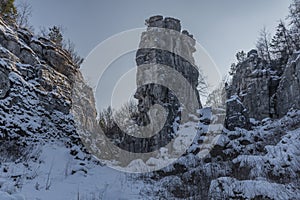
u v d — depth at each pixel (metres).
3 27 14.10
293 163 8.80
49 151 11.82
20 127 11.97
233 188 7.23
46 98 14.27
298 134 11.23
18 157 10.08
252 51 28.69
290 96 22.30
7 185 7.04
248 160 9.68
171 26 22.45
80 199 7.74
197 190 8.96
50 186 8.35
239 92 27.42
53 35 26.36
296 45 30.05
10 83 12.46
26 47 14.68
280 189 6.90
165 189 9.97
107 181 10.48
